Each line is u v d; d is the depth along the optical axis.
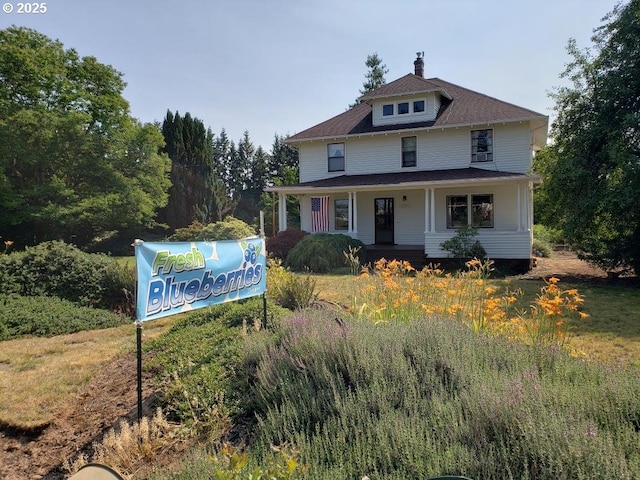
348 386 3.34
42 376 5.38
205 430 3.40
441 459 2.23
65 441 3.83
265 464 2.39
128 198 25.83
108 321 8.45
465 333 4.25
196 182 34.94
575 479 2.03
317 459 2.43
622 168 11.65
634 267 12.31
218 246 4.50
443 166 18.30
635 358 5.33
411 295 5.55
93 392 4.80
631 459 2.13
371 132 18.98
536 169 17.08
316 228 18.80
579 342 6.05
